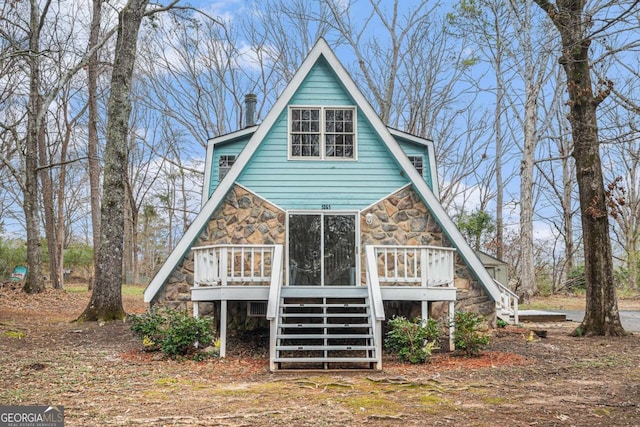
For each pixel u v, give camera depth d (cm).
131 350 1201
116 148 1588
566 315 1970
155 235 5438
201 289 1214
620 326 1412
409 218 1420
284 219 1407
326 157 1433
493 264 2219
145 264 5288
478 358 1134
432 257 1252
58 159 3884
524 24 2395
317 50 1436
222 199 1388
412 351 1099
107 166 1582
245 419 677
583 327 1436
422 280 1227
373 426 652
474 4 2420
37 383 877
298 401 775
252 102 2086
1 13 2192
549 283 3384
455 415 699
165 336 1155
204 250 1236
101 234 1576
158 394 817
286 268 1391
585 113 1434
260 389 853
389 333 1130
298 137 1444
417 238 1413
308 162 1429
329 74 1461
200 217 1363
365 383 902
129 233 4166
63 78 2212
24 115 2731
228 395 812
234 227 1396
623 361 1084
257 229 1399
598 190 1432
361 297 1208
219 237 1388
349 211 1415
